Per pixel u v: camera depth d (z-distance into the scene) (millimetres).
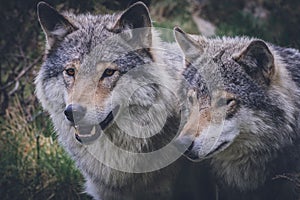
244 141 10938
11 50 15758
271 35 17078
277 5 17891
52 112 11188
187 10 18391
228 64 11031
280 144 10945
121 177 11281
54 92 10938
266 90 10906
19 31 15805
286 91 11047
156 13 18328
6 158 13445
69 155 12508
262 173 11156
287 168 11164
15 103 14703
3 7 15820
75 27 11133
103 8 14898
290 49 12102
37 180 13148
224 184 11438
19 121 14219
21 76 15312
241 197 11461
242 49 11203
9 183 13172
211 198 11523
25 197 13055
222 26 17594
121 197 11570
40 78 11164
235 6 18484
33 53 15633
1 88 15117
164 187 11430
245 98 10805
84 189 12820
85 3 14992
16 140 13750
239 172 11234
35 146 13594
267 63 10891
